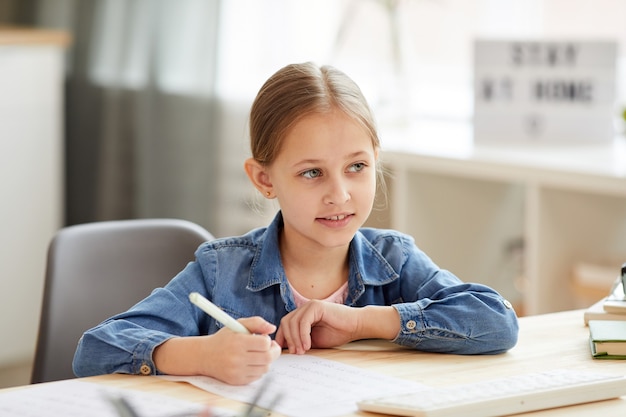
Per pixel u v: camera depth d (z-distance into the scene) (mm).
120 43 3869
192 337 1352
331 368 1348
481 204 3398
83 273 1939
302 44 3645
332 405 1197
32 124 3625
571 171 2766
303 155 1416
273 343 1316
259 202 3500
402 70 3488
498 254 3473
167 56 3703
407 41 3816
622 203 3107
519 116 3182
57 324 1900
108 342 1375
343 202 1410
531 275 2947
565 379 1243
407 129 3496
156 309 1482
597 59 3092
